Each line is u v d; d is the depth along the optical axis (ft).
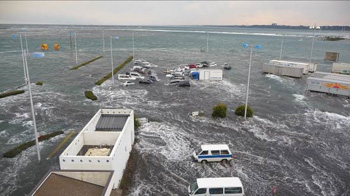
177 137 129.90
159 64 344.08
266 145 123.24
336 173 101.55
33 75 261.85
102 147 94.73
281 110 172.45
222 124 147.23
